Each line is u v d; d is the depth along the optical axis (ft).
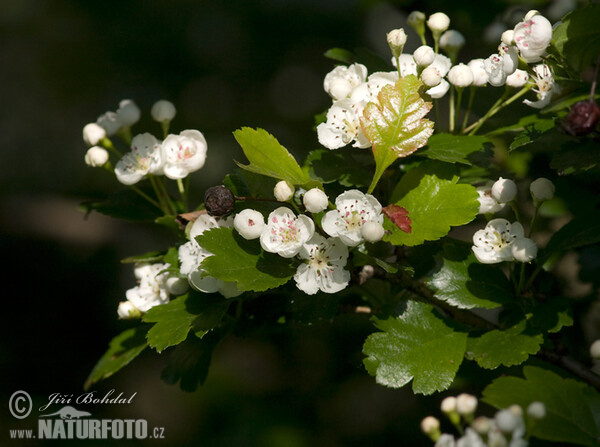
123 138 1.87
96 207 1.90
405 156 1.63
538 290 1.68
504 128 1.75
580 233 1.65
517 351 1.60
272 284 1.60
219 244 1.61
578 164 1.60
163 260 1.78
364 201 1.59
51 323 3.44
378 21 3.60
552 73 1.64
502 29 2.06
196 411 2.72
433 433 1.57
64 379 3.22
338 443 2.60
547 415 1.60
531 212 1.87
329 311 1.66
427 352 1.63
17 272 3.65
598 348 1.65
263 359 2.99
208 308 1.66
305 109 3.62
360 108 1.66
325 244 1.61
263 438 2.55
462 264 1.66
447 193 1.63
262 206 1.65
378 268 1.69
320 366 2.83
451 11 2.06
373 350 1.64
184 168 1.78
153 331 1.65
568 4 1.99
